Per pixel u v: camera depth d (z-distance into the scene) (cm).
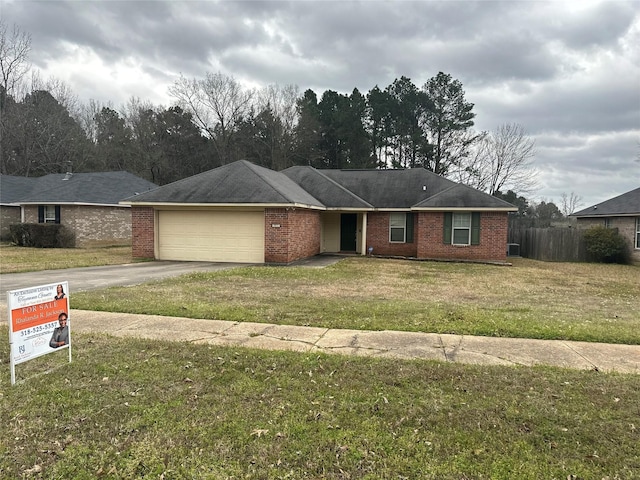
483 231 1838
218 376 436
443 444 314
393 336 589
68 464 287
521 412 362
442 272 1434
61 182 2662
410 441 317
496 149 4150
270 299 848
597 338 587
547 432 331
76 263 1504
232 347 530
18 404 370
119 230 2547
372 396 391
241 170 1788
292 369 457
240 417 350
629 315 769
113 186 2644
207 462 290
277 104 4344
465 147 4312
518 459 296
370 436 323
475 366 471
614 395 397
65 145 3928
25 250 2081
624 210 2102
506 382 426
